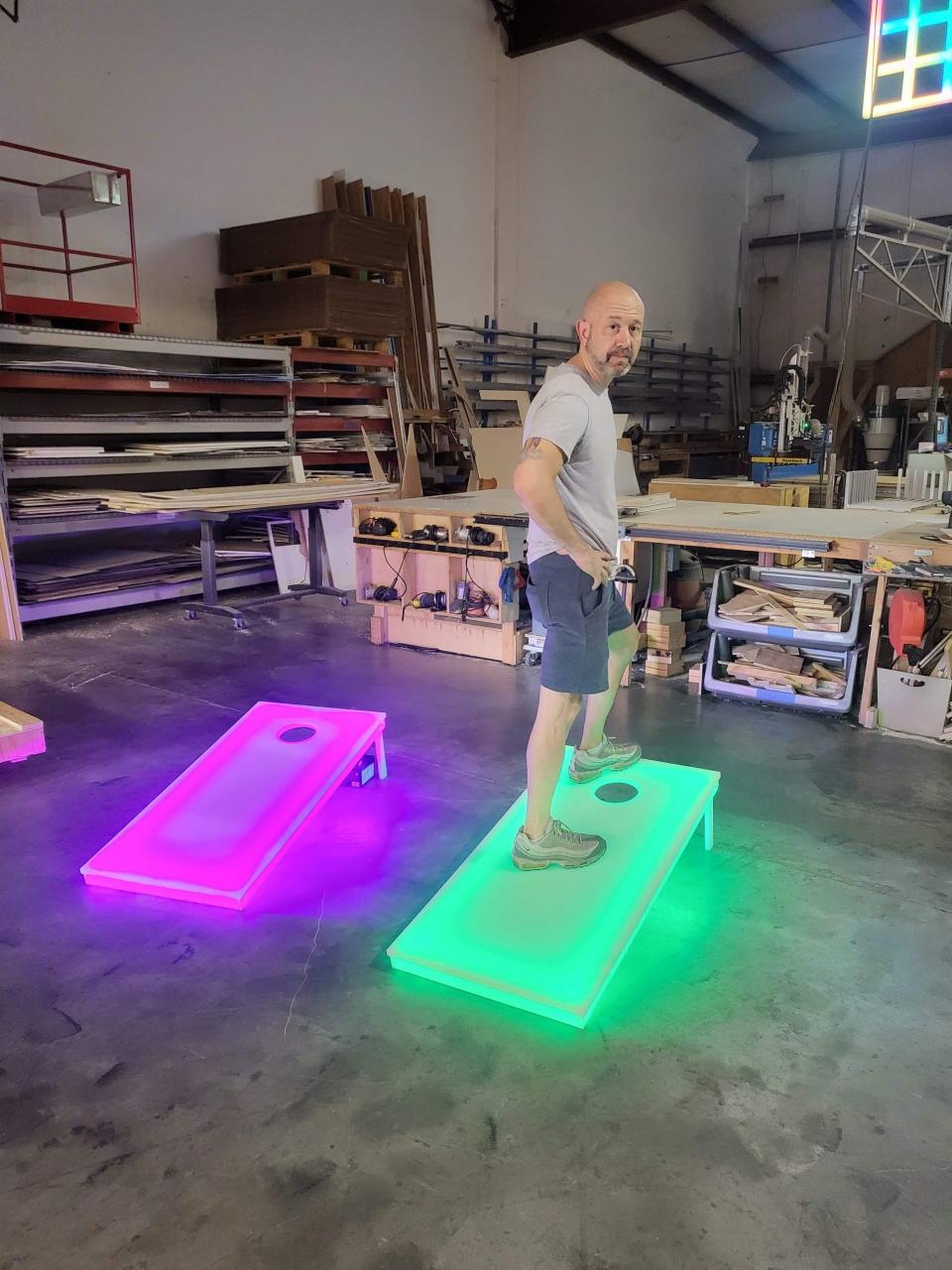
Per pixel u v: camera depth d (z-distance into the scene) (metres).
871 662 3.64
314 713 3.21
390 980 2.10
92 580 5.54
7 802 3.07
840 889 2.45
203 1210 1.48
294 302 6.22
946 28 5.41
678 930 2.27
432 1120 1.67
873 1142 1.61
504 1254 1.39
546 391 2.14
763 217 12.32
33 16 5.34
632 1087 1.74
